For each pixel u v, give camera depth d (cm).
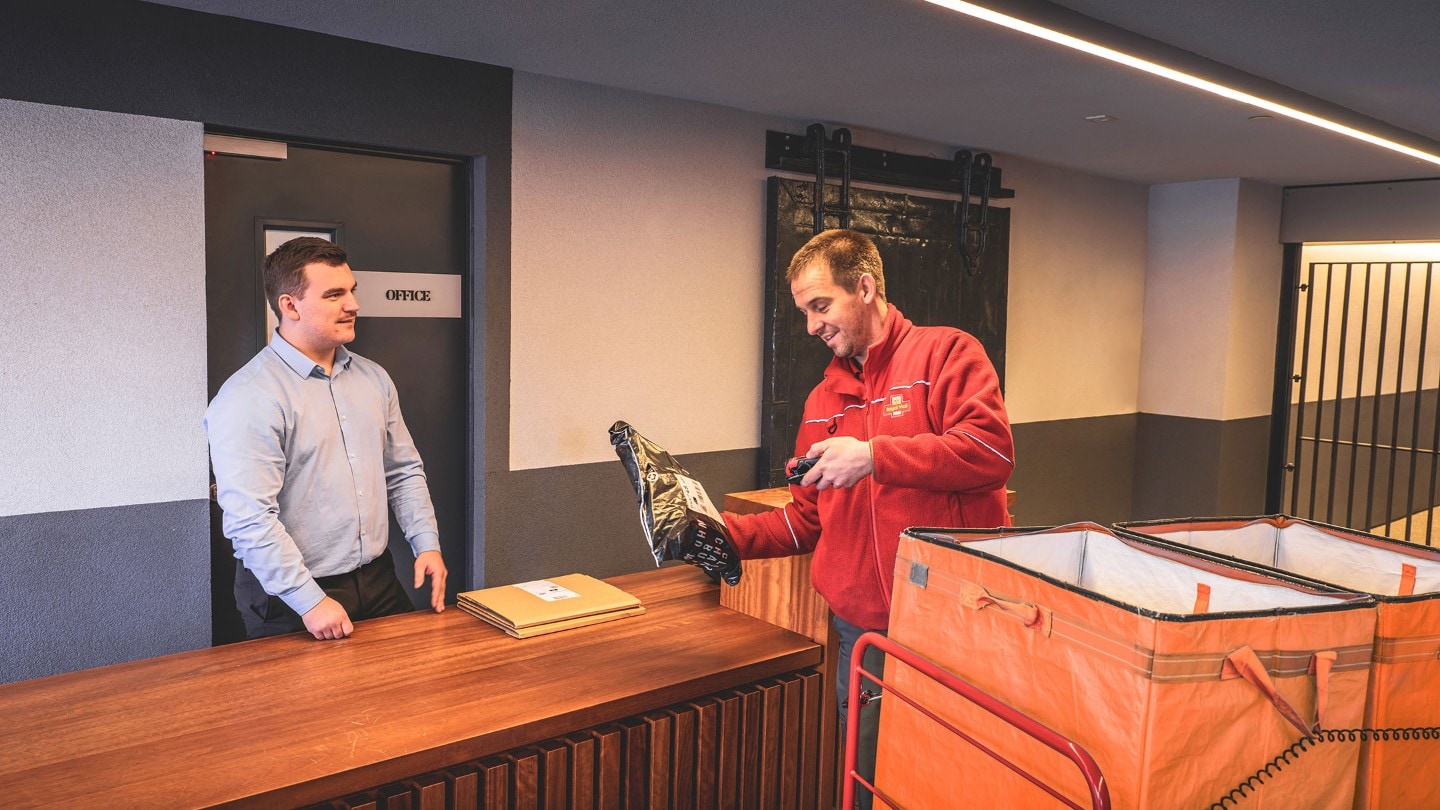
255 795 146
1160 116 392
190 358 282
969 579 125
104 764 155
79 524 267
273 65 288
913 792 134
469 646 213
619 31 290
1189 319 593
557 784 181
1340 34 286
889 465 176
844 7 262
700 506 194
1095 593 107
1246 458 604
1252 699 104
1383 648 111
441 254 343
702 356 403
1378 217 561
